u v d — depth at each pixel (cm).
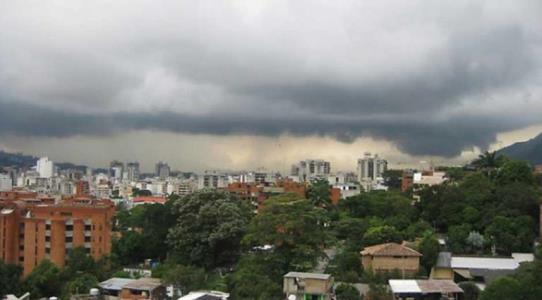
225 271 12719
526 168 15750
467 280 10656
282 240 11462
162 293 10712
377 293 9794
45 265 12406
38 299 11431
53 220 13700
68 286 11394
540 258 10244
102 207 14362
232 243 12925
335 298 10050
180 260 13050
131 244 14588
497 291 8969
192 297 9356
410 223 14625
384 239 12938
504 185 15212
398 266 11119
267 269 11319
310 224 11806
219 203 13350
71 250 13525
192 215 13212
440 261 11412
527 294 8906
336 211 17100
